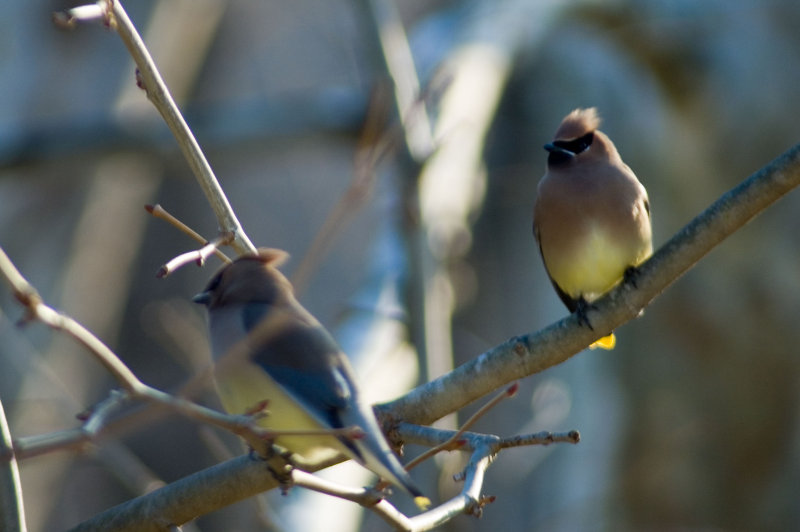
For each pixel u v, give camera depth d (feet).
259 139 48.96
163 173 53.78
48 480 46.65
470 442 21.03
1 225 54.65
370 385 36.94
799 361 48.34
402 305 39.60
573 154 28.40
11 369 45.27
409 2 70.13
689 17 49.80
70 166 50.65
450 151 43.62
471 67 47.03
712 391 49.52
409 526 19.04
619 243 27.63
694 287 49.26
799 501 48.85
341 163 70.23
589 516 49.29
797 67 49.19
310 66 73.46
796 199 48.47
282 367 20.36
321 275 65.87
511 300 53.67
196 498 21.67
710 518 49.47
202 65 69.77
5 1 53.42
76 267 55.21
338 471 33.04
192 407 15.29
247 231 68.33
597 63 51.72
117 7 21.39
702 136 49.93
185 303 45.60
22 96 52.95
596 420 50.24
